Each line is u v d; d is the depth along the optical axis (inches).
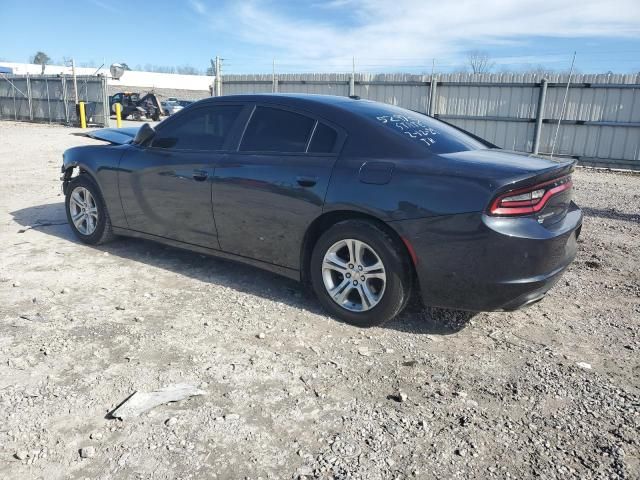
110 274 188.4
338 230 148.0
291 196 155.0
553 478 93.5
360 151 149.7
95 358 129.5
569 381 125.7
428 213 133.7
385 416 110.2
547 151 575.5
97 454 96.4
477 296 133.6
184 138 187.0
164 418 107.0
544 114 568.7
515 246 128.0
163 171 185.9
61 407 109.6
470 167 135.0
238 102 178.5
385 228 142.6
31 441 99.3
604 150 546.0
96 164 207.6
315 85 709.9
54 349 133.1
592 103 543.2
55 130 912.9
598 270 209.0
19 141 689.6
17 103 1179.3
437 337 147.1
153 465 94.1
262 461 95.9
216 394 116.0
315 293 160.4
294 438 102.4
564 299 177.5
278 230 160.4
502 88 583.2
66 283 178.2
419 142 149.6
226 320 153.2
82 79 1019.3
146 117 1301.7
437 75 614.5
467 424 108.1
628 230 279.7
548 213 137.4
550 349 141.9
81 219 222.1
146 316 154.4
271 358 132.3
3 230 242.5
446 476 93.5
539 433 105.9
